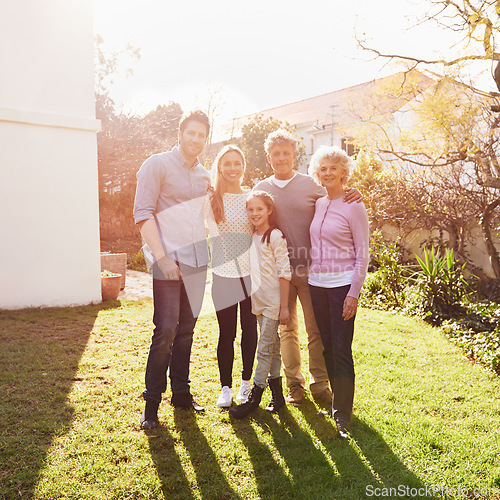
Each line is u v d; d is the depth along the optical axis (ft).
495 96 19.39
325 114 71.10
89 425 8.46
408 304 20.66
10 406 9.10
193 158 9.22
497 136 21.34
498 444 8.18
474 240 28.22
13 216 18.44
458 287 19.38
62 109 19.42
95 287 20.77
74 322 16.79
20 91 18.25
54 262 19.53
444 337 16.34
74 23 19.42
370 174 33.73
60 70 19.25
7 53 17.88
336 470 7.30
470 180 26.23
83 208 20.25
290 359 10.05
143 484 6.73
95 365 11.83
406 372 12.03
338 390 8.59
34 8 18.42
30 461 7.17
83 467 7.07
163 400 9.84
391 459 7.63
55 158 19.35
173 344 9.47
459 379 11.71
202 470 7.18
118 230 32.96
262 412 9.39
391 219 32.01
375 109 23.79
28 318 16.99
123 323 16.92
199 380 11.02
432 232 31.09
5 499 6.24
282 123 70.79
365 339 15.30
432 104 19.40
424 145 22.08
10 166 18.28
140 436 8.14
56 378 10.82
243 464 7.41
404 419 9.11
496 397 10.57
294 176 9.84
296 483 6.91
